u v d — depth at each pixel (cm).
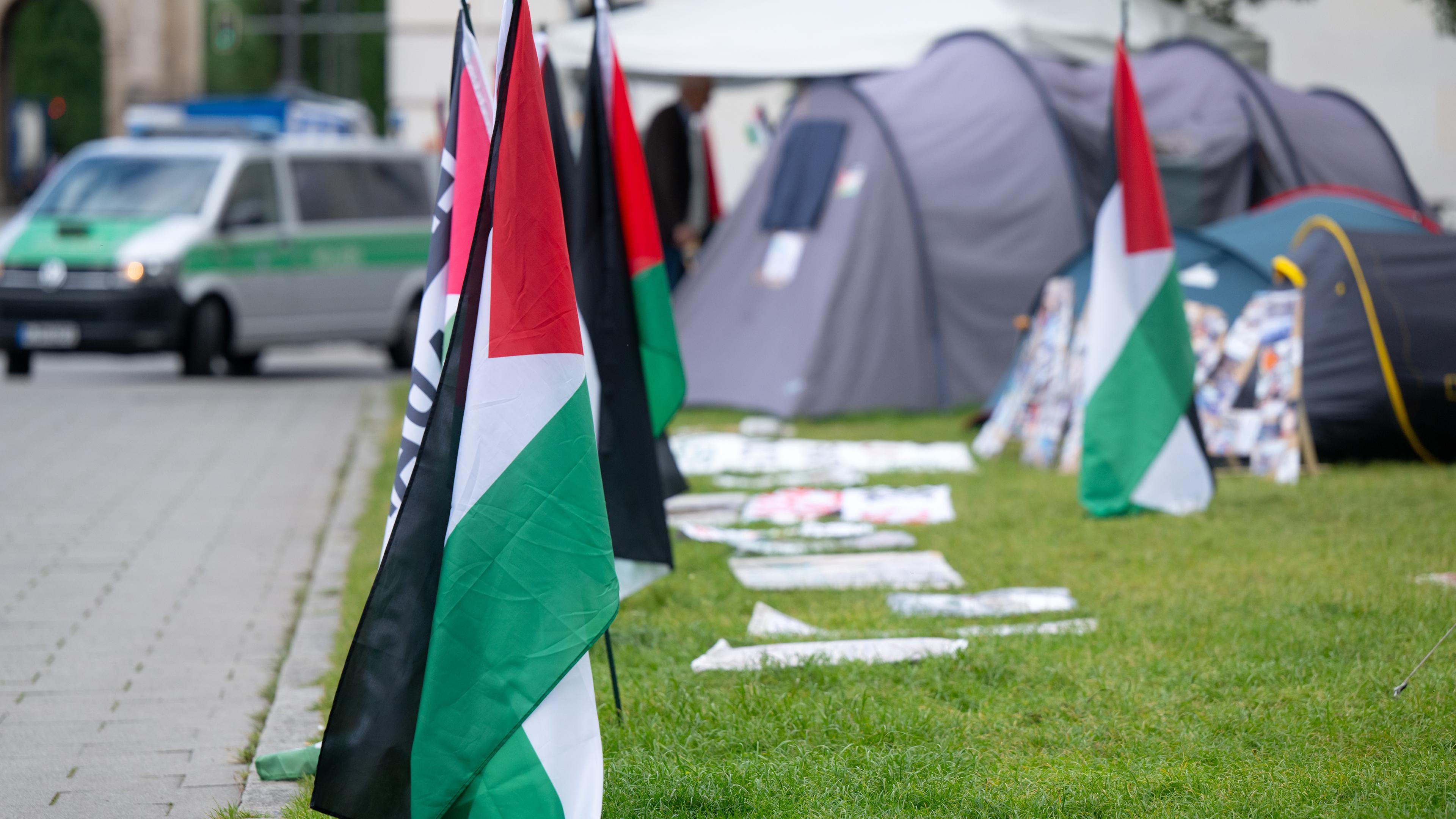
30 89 10356
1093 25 2466
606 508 598
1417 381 1479
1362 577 1008
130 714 821
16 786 706
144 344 2411
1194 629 886
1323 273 1542
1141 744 702
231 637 986
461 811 572
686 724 734
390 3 6481
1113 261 1269
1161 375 1266
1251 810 615
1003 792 642
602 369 837
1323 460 1510
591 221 842
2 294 2422
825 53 2484
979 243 2041
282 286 2577
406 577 577
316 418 2086
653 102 4678
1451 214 3259
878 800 639
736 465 1597
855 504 1345
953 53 2191
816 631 909
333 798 564
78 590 1110
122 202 2530
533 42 604
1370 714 726
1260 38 2695
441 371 607
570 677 585
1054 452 1573
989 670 805
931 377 2016
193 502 1467
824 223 2036
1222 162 2073
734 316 2097
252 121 3941
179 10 8138
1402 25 3375
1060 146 2072
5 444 1794
